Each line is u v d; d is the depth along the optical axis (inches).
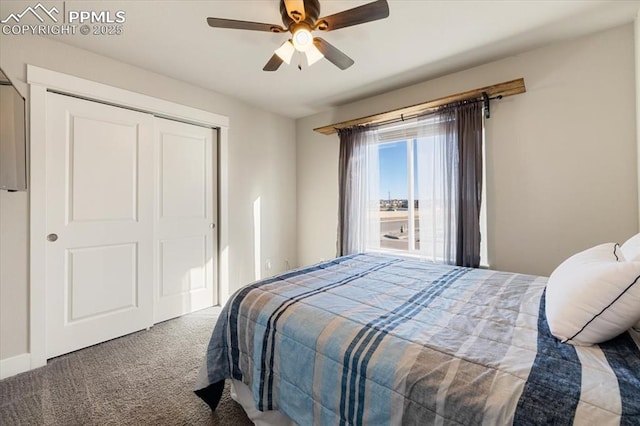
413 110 109.1
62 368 77.9
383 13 57.9
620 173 78.6
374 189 128.0
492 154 98.1
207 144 124.6
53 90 82.7
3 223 74.4
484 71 99.4
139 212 101.9
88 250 90.4
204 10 71.3
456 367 33.9
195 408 62.9
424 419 32.3
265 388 50.0
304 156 159.2
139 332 100.8
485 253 99.8
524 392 29.1
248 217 138.7
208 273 125.3
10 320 75.1
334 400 40.6
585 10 72.3
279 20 75.4
